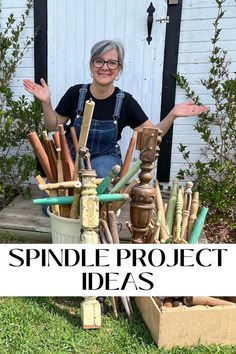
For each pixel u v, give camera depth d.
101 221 1.86
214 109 2.97
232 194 2.65
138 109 2.30
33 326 1.71
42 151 1.93
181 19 2.84
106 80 2.15
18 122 2.82
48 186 1.76
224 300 1.71
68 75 3.07
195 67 2.92
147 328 1.71
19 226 2.39
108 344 1.62
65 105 2.33
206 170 2.80
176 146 3.08
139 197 1.76
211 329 1.60
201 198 2.70
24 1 2.94
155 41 2.91
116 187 1.82
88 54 3.02
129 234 2.25
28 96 3.13
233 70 2.89
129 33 2.94
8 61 3.05
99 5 2.92
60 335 1.65
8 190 2.85
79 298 1.93
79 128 2.26
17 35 2.93
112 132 2.27
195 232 1.89
